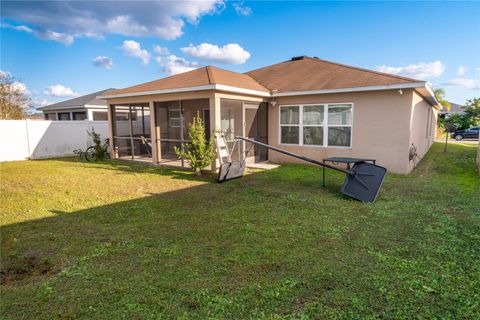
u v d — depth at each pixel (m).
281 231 4.04
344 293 2.53
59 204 5.59
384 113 8.46
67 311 2.34
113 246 3.62
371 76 9.18
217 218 4.64
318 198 5.79
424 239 3.70
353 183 5.95
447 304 2.37
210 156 8.38
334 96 9.26
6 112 20.61
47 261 3.25
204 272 2.93
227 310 2.32
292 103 10.16
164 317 2.24
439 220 4.41
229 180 7.71
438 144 19.72
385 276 2.80
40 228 4.30
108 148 12.92
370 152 8.82
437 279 2.75
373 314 2.25
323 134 9.64
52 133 13.54
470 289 2.58
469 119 28.59
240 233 3.98
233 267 3.02
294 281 2.72
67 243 3.73
